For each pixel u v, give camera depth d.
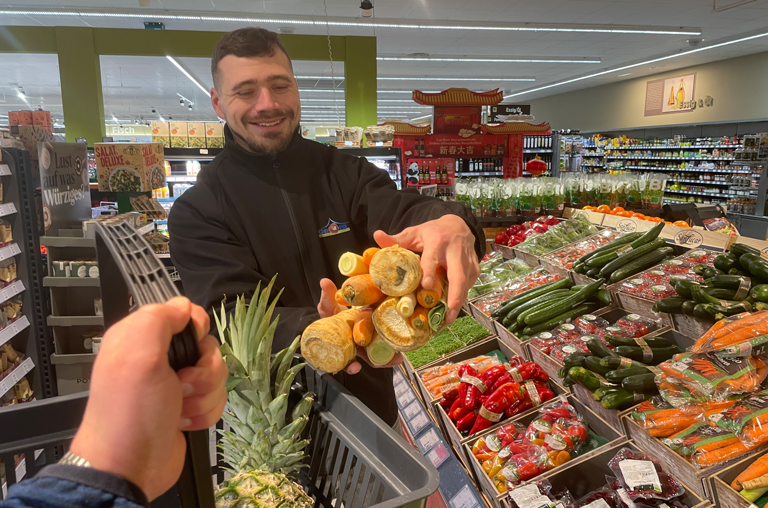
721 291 2.05
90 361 3.13
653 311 2.33
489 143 6.59
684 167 12.47
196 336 0.37
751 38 10.61
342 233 1.62
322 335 0.84
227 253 1.42
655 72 15.09
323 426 0.89
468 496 1.75
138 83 14.71
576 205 5.01
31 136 4.03
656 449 1.60
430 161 6.41
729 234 2.70
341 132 5.40
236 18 8.89
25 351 3.06
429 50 12.35
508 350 2.61
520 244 3.85
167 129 5.15
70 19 8.95
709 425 1.58
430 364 2.55
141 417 0.32
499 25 10.09
